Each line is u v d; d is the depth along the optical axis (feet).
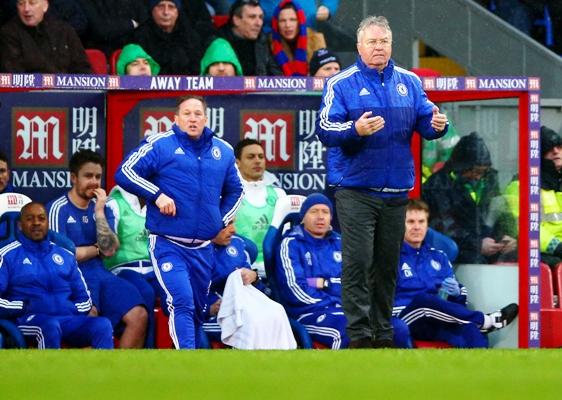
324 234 128.98
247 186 132.87
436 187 136.87
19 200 129.39
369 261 108.78
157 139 114.62
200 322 118.83
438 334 131.13
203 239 115.34
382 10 171.42
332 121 107.34
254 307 122.62
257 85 131.64
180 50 154.92
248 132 135.64
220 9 171.01
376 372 83.66
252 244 130.11
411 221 131.95
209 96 135.03
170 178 114.32
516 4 182.60
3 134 132.46
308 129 135.95
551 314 134.21
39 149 132.77
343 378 81.97
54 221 129.39
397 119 108.37
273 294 128.36
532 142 132.36
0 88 130.31
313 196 128.67
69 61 149.89
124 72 149.69
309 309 126.62
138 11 160.56
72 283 123.34
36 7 147.43
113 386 79.77
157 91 132.87
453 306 129.90
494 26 172.35
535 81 132.26
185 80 131.23
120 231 130.11
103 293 126.82
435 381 81.41
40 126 132.67
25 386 79.82
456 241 136.05
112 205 130.11
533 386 80.28
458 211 136.05
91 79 130.21
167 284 114.32
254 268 130.11
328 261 128.26
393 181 108.68
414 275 132.36
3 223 123.75
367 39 108.37
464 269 135.95
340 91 108.47
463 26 172.35
